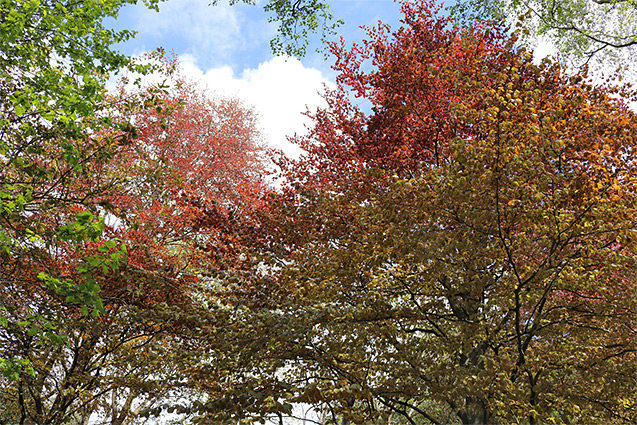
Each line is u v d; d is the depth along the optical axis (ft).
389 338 26.48
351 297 29.89
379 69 37.32
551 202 22.61
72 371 37.73
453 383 23.98
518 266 25.62
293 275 31.30
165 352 33.24
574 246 26.91
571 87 28.58
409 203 26.03
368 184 32.83
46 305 30.60
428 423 46.70
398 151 35.09
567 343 26.78
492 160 22.27
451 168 23.57
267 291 31.01
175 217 44.62
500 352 27.61
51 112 25.18
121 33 29.01
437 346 25.99
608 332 28.45
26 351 32.78
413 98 34.47
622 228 23.25
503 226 24.82
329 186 36.68
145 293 37.01
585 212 22.80
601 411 27.12
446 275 28.09
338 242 34.04
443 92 33.55
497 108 23.41
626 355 28.30
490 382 23.36
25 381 34.81
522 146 23.41
